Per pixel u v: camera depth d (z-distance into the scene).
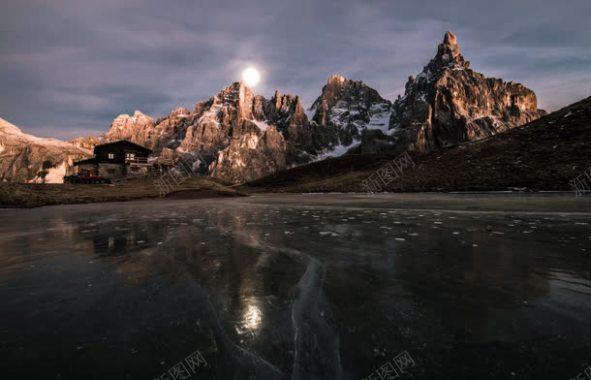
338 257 5.33
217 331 2.76
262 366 2.23
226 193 36.00
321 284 3.96
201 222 10.58
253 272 4.54
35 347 2.54
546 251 5.49
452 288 3.73
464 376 2.07
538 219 9.63
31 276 4.44
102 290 3.84
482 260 4.97
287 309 3.21
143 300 3.50
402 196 28.58
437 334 2.64
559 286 3.73
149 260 5.32
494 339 2.54
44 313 3.18
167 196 31.20
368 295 3.56
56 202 21.91
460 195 25.42
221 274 4.46
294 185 80.38
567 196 19.39
